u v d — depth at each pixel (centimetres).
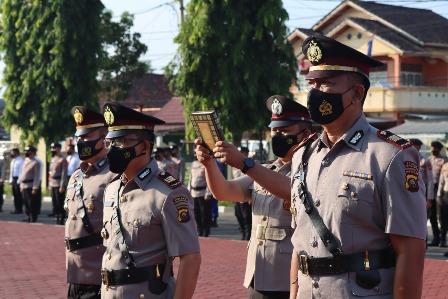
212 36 2281
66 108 2689
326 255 413
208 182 593
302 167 440
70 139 2612
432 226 1596
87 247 677
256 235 630
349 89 418
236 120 2306
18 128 2783
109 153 531
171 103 4262
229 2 2264
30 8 2697
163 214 507
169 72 2370
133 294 510
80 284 682
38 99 2725
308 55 427
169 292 516
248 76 2273
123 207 524
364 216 405
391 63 3462
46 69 2684
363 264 407
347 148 421
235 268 1280
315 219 419
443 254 1461
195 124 493
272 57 2316
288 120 636
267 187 491
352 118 425
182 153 3128
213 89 2327
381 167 405
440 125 2827
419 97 3438
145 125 536
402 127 2914
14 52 2734
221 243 1623
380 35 3444
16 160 2517
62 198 2106
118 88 3803
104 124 698
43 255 1452
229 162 491
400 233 397
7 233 1850
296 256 445
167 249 511
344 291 407
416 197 402
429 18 3675
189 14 2334
